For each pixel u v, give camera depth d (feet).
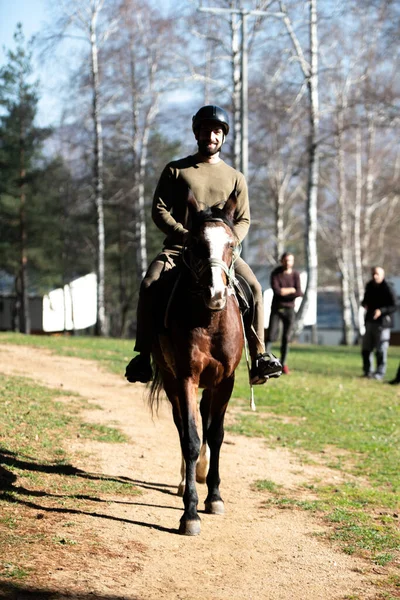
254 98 103.96
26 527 18.84
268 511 22.61
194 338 19.83
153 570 17.13
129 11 111.96
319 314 221.46
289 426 35.86
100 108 116.06
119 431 31.42
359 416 38.96
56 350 59.88
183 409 19.94
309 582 17.10
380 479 27.04
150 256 158.10
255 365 22.67
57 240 144.56
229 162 108.99
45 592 15.05
